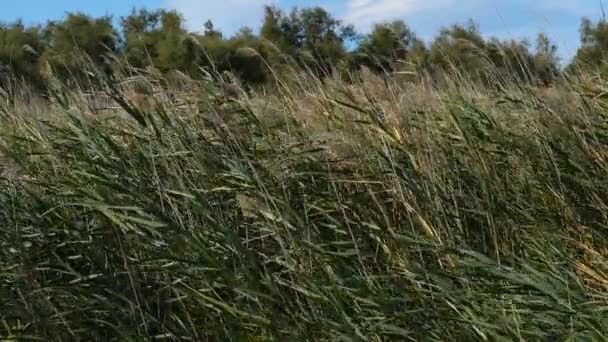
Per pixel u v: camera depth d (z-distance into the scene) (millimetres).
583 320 4914
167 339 5410
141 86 6891
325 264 5531
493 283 5391
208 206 5723
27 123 7074
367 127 6688
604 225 6008
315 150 6461
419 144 6512
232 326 5316
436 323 5121
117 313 5391
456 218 5953
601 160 6430
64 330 5434
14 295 5531
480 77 7535
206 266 5461
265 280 5324
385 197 6488
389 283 5523
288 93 7367
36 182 6168
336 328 5035
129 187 6008
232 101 6887
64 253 5906
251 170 6176
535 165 6480
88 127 6496
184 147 6320
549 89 7238
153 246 5668
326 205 6215
